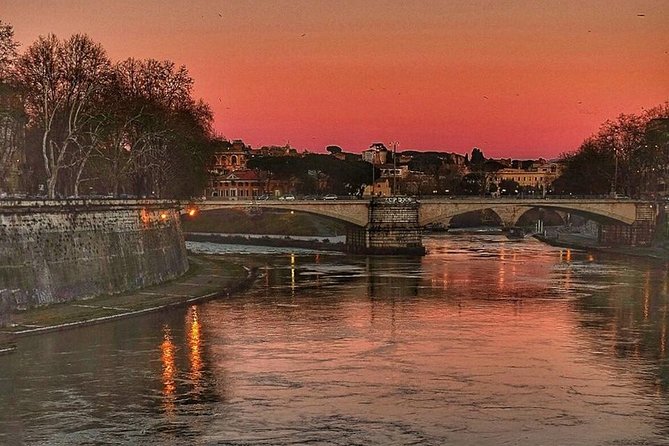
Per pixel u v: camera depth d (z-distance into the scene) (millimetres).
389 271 159875
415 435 58344
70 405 64188
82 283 107062
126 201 121188
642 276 151125
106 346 83375
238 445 56312
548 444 56969
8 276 94062
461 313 106438
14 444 56219
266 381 71312
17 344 83188
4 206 94062
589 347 85188
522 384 70812
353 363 77688
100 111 129500
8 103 120750
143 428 59344
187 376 72625
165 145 153750
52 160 118062
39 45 121000
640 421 61562
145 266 125812
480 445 56656
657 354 82250
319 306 111625
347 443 56875
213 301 115312
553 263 178000
